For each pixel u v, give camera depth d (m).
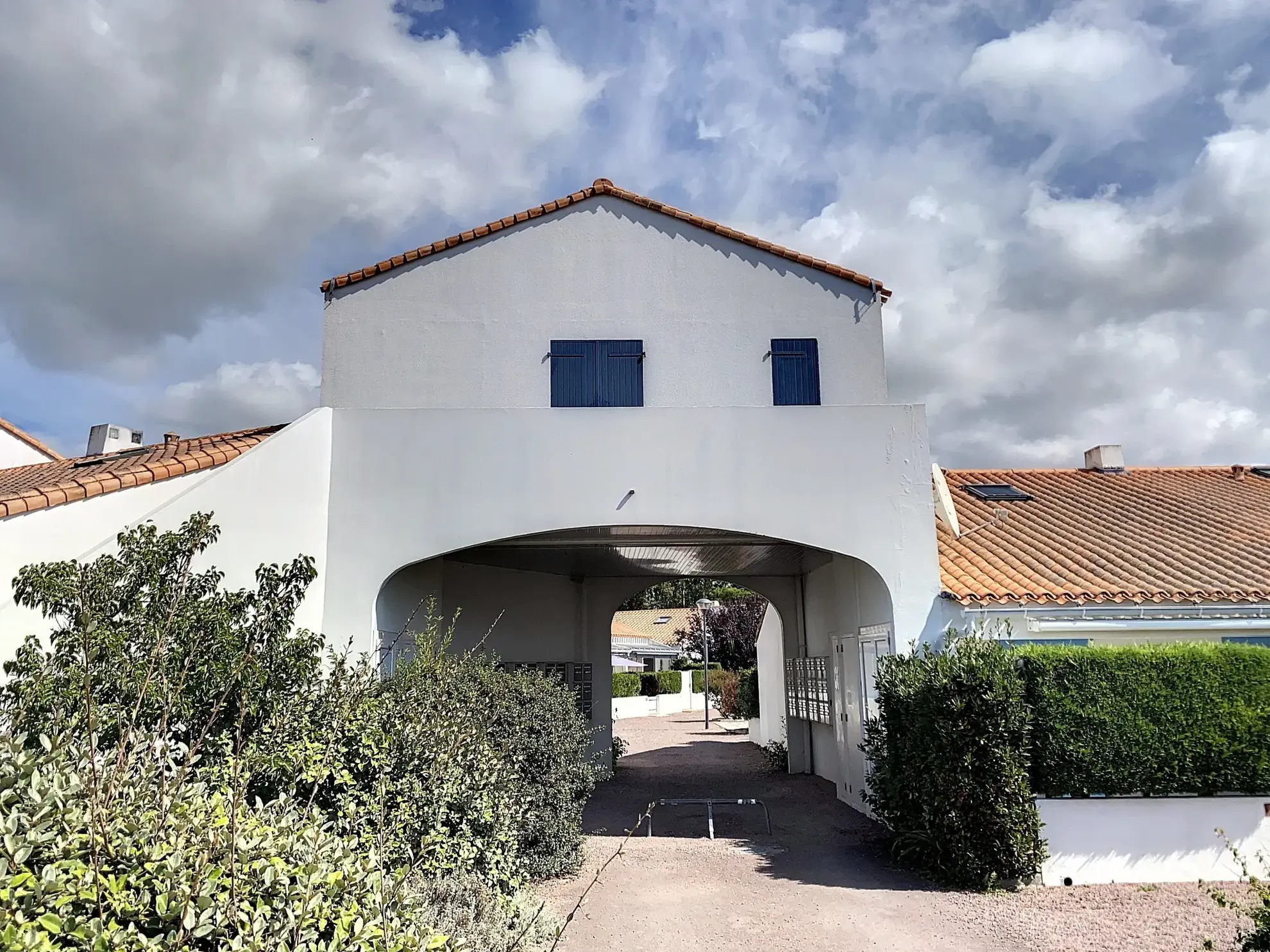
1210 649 10.21
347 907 3.92
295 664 7.43
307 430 11.32
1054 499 16.81
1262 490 17.41
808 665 18.50
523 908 7.77
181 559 7.55
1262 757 10.03
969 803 9.63
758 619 39.62
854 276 15.16
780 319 15.05
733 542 13.83
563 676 18.84
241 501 10.16
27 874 3.11
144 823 3.88
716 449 11.80
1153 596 11.48
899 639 11.56
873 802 11.38
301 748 6.91
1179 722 9.98
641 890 9.77
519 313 14.80
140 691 5.61
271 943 3.47
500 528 11.61
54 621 7.86
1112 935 8.05
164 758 5.30
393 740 7.67
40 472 15.41
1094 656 10.10
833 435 11.91
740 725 35.59
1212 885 9.64
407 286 14.78
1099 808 9.97
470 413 11.87
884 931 8.23
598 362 14.73
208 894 3.43
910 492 11.83
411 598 13.38
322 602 11.38
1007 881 9.63
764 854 11.52
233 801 4.01
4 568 7.71
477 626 16.64
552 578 19.06
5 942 2.83
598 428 11.83
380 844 5.95
